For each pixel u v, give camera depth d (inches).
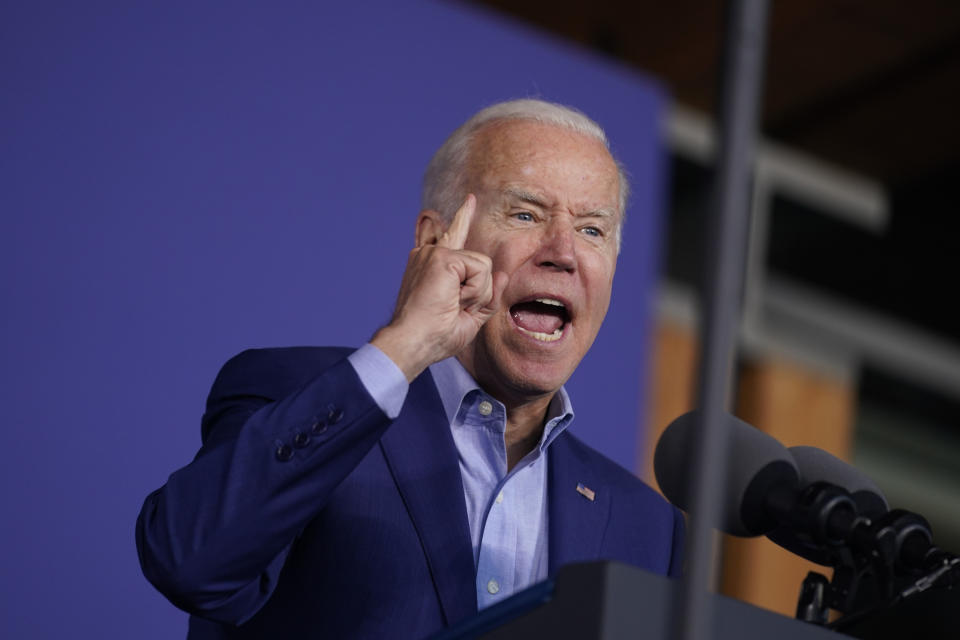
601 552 235.9
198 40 414.0
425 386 236.2
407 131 448.8
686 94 710.5
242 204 410.0
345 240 426.3
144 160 396.8
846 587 175.9
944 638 174.4
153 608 366.9
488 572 225.8
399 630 208.8
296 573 213.5
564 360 238.8
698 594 111.3
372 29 448.8
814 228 739.4
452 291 194.9
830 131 752.3
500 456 235.6
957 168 759.7
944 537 743.7
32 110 383.6
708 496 112.0
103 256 383.9
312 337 412.8
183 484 191.5
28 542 356.5
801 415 689.0
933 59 693.3
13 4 386.6
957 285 764.0
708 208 112.7
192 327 392.5
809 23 673.0
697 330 113.1
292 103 427.2
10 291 368.8
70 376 371.6
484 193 245.0
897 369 732.0
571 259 237.9
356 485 216.8
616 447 464.4
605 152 251.6
